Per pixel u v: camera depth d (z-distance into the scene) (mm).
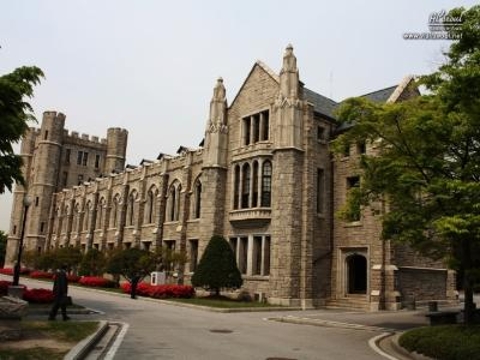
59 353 9805
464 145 14445
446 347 11055
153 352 11000
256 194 30141
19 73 17312
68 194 63406
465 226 11805
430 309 22844
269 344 12984
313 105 29859
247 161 31203
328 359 11164
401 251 26750
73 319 16859
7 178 17078
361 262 30938
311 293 27172
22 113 17312
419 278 27672
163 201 41219
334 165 30375
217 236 29172
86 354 10570
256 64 32812
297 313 23281
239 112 33438
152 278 33562
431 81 14453
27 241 66812
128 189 48500
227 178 33188
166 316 19359
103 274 43594
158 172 43406
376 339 14875
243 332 15297
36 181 67938
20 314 14016
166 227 40094
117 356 10391
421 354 11750
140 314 19734
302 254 27344
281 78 29656
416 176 15133
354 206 17125
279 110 29188
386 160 16062
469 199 12766
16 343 10922
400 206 16234
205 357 10633
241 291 29625
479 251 15477
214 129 33781
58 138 69688
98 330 13367
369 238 27016
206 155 33938
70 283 42500
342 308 26953
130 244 45750
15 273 23938
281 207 27781
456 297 29719
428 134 14508
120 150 75938
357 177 28938
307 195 28078
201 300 27172
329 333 16047
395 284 25625
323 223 29125
